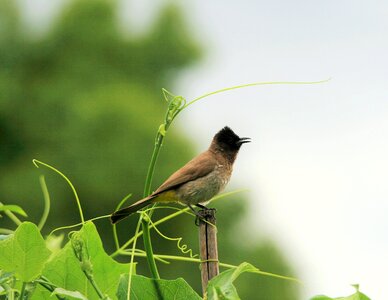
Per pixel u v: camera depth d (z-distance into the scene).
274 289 22.23
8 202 22.92
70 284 3.65
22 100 24.38
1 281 3.38
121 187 22.59
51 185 22.80
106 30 26.11
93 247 3.66
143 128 23.09
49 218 22.55
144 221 3.77
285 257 22.59
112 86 24.92
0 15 25.47
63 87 24.72
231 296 3.10
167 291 3.44
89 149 22.94
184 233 21.47
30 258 3.37
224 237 22.48
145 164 22.69
